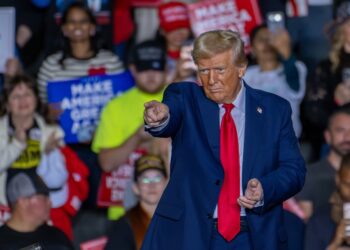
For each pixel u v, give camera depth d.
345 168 14.11
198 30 16.98
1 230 14.05
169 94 9.49
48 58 16.62
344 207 13.85
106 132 15.66
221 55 9.15
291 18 18.42
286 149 9.52
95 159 15.88
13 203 14.06
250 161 9.38
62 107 16.25
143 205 14.05
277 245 9.50
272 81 16.73
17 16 17.78
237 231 9.38
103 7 17.92
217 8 16.95
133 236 13.95
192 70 16.02
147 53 15.72
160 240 9.40
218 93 9.27
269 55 16.73
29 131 15.29
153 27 18.23
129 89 16.48
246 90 9.55
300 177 9.45
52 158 15.31
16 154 15.07
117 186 15.47
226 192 9.34
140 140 15.33
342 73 16.81
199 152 9.35
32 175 14.22
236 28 16.94
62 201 15.27
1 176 14.95
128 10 18.06
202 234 9.33
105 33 17.86
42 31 17.80
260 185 9.16
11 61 16.69
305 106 16.94
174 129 9.34
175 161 9.45
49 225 14.30
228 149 9.36
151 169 14.09
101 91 16.39
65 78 16.41
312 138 16.98
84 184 15.51
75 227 15.33
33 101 15.37
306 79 17.27
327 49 18.30
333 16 18.53
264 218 9.45
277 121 9.51
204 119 9.38
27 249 11.34
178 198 9.38
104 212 15.55
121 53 18.00
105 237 14.83
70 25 16.50
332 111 16.83
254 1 16.88
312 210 14.54
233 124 9.40
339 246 13.80
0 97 15.42
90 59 16.55
